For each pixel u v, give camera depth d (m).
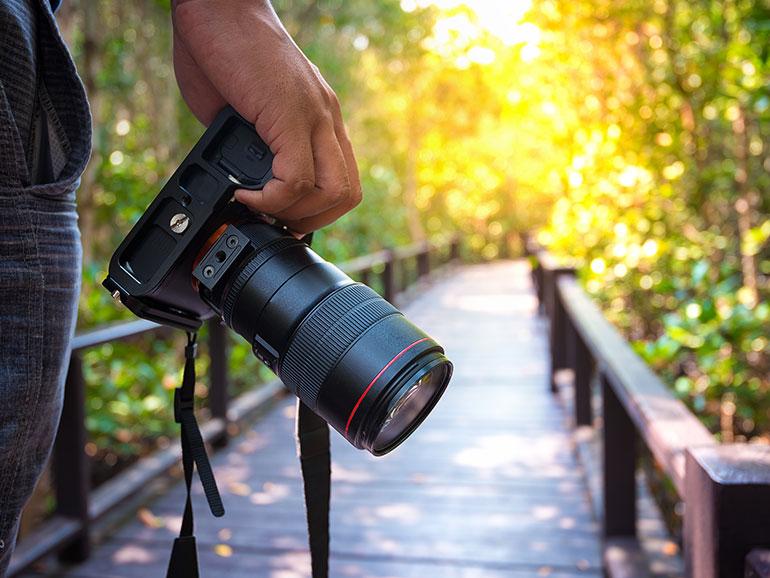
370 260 7.88
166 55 8.94
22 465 0.87
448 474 3.89
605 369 2.65
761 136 5.22
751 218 5.22
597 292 6.21
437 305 10.86
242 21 0.94
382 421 0.88
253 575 2.77
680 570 2.54
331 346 0.90
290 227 1.05
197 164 0.96
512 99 6.79
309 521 1.10
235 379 6.81
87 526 2.86
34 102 0.90
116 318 4.97
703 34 5.41
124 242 0.98
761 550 1.08
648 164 5.71
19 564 2.49
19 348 0.83
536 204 21.48
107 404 5.02
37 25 0.90
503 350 7.44
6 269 0.82
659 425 1.73
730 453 1.22
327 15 11.34
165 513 3.36
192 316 1.05
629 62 6.16
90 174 5.34
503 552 2.95
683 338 3.70
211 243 0.99
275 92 0.92
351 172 1.02
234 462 4.12
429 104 17.12
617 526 2.71
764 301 4.69
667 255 5.52
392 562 2.88
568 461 4.07
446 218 20.92
